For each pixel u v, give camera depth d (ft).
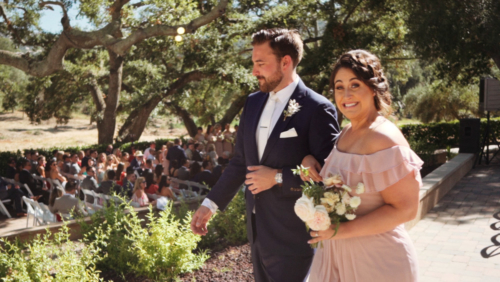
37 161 39.34
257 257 8.29
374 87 5.90
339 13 68.18
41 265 13.76
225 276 14.53
